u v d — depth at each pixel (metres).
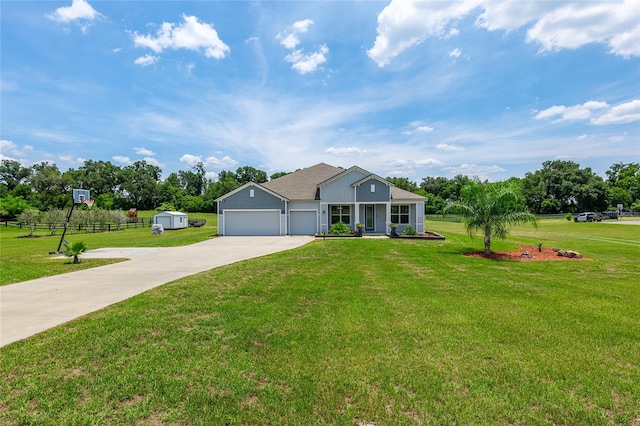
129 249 17.20
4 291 7.90
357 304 6.68
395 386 3.60
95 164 97.31
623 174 93.62
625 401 3.36
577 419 3.06
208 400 3.32
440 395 3.41
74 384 3.61
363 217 25.88
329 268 10.84
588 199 74.00
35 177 77.94
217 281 8.70
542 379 3.77
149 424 2.96
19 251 17.03
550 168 84.69
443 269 10.91
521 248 16.97
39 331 5.20
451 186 79.81
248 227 25.45
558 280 9.32
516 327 5.37
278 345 4.64
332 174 29.81
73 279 9.30
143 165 104.75
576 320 5.75
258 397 3.39
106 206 76.25
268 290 7.79
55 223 34.69
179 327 5.32
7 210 51.06
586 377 3.81
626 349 4.59
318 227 25.30
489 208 14.48
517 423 3.02
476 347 4.60
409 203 25.69
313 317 5.84
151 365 4.05
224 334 5.05
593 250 16.72
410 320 5.69
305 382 3.66
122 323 5.46
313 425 2.95
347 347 4.58
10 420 3.02
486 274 10.12
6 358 4.21
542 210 76.31
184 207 78.69
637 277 9.88
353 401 3.32
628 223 42.88
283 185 27.78
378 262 12.20
